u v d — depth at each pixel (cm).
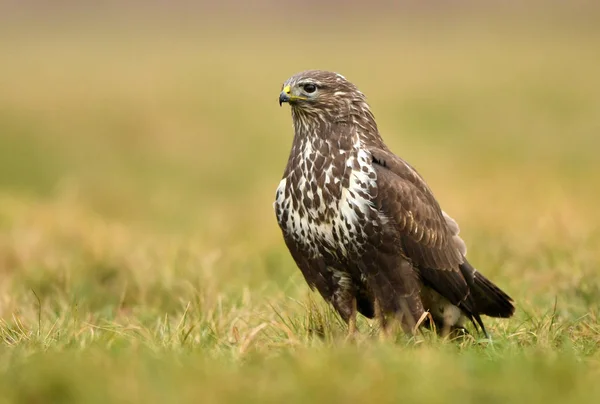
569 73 5572
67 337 936
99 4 9600
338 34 8188
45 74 5653
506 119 4247
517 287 1227
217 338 956
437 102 4603
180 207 2616
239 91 5091
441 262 1022
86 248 1495
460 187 2455
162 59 6588
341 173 998
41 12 9244
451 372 730
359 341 913
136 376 732
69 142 3675
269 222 1923
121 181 3066
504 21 8738
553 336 955
